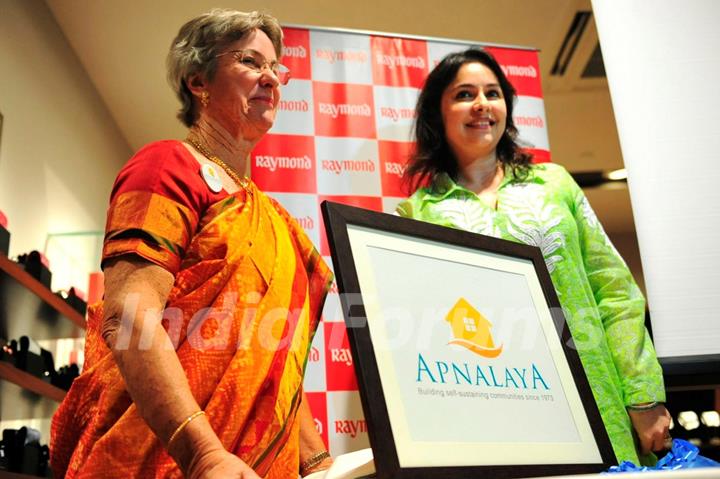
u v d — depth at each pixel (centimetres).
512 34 439
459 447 92
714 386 211
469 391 99
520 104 288
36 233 390
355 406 231
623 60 243
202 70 152
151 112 510
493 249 118
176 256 121
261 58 154
